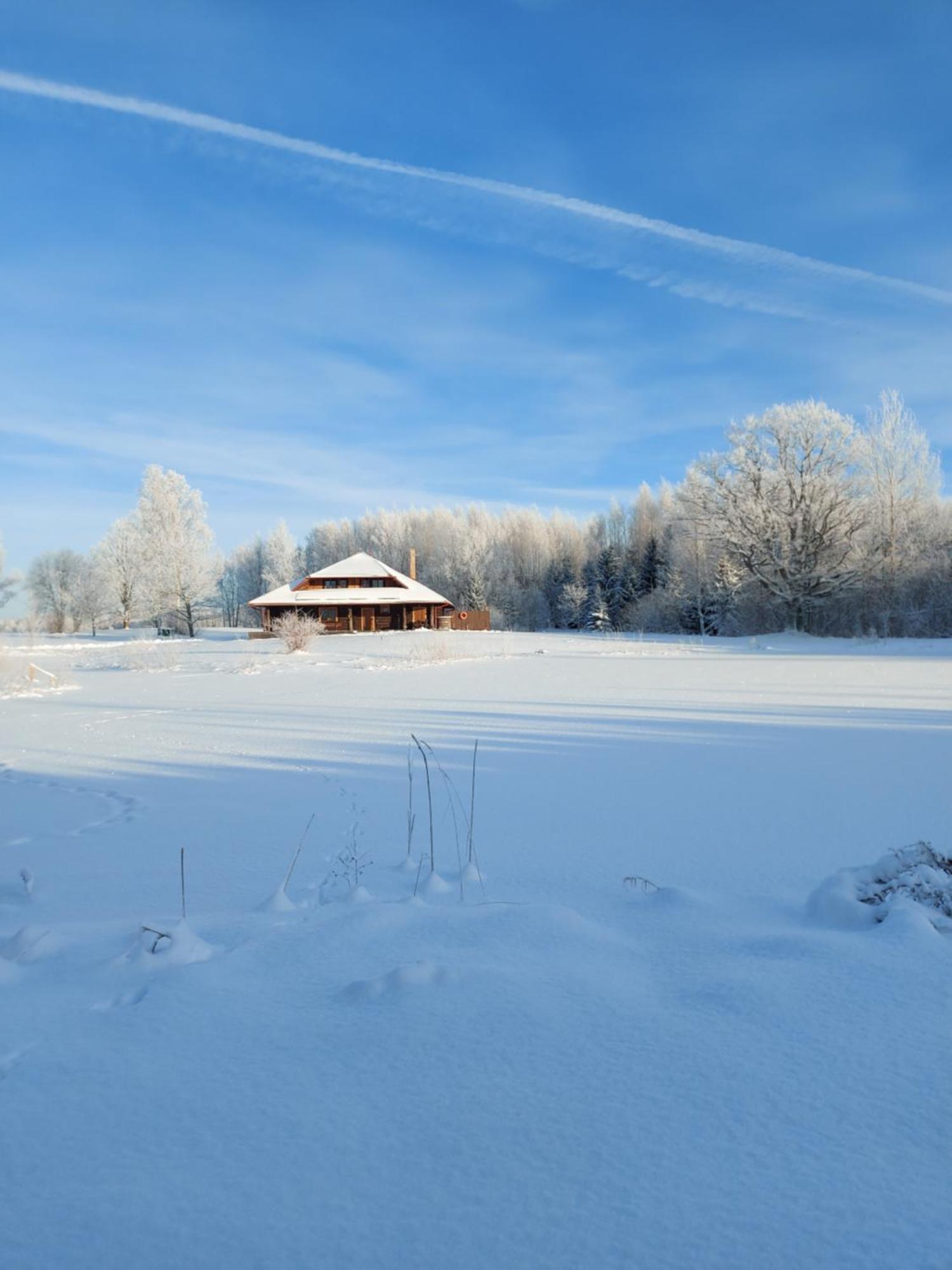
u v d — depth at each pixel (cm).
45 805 690
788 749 879
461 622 5375
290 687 1867
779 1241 145
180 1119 184
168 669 2591
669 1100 187
